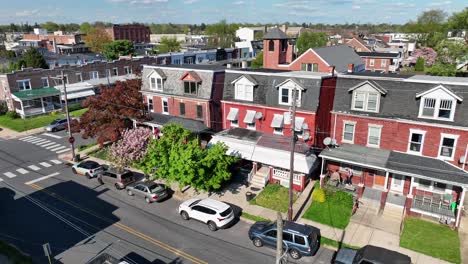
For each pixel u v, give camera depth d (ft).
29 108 191.21
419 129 86.48
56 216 87.86
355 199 86.79
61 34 502.38
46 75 198.80
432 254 68.33
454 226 76.33
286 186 97.91
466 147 81.46
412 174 79.10
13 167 122.21
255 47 355.97
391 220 80.79
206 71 119.34
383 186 92.48
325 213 83.87
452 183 74.74
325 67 178.40
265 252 71.31
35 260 70.33
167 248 73.36
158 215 87.30
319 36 357.41
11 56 311.27
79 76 214.48
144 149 107.14
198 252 71.77
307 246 67.21
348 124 97.40
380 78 93.50
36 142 150.30
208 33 631.97
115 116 124.47
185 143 97.81
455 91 82.43
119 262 63.93
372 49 327.88
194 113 123.95
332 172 100.42
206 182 85.97
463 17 318.65
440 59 231.09
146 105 135.85
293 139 74.18
